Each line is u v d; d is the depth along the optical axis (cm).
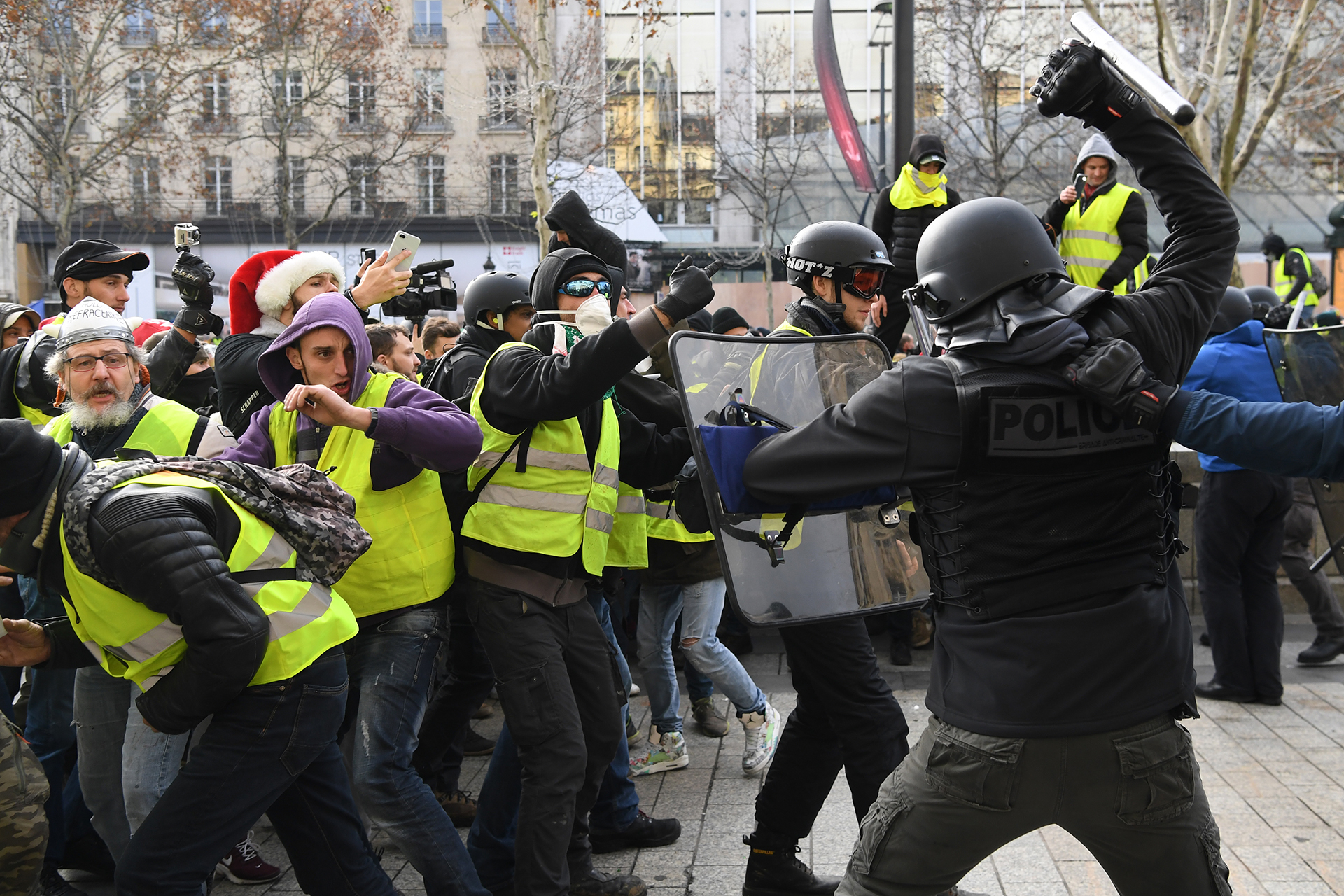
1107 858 209
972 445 203
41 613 343
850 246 332
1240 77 970
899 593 265
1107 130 236
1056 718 196
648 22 1861
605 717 314
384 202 3388
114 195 3178
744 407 254
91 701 298
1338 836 366
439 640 304
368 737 283
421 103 3300
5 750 242
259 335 365
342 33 2869
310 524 257
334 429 300
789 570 251
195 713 237
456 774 407
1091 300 208
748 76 3114
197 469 250
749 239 3288
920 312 237
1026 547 202
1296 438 184
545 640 298
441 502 306
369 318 390
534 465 302
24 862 243
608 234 419
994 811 202
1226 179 1006
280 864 375
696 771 462
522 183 3350
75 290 449
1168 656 201
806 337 270
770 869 333
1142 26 2180
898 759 313
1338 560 473
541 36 1126
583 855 327
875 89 3244
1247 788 412
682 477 275
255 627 235
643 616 459
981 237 209
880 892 214
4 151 2545
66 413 330
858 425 212
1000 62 2530
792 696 563
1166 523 208
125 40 2717
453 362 417
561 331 320
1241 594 527
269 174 3375
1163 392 194
